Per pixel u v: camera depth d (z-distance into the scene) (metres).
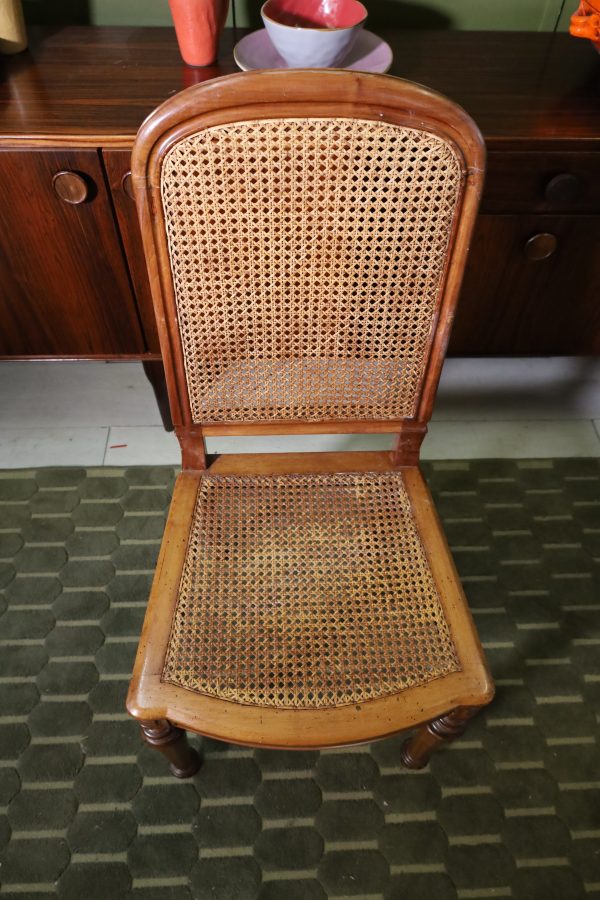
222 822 1.04
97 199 1.02
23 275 1.13
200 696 0.74
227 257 0.74
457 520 1.41
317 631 0.79
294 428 0.93
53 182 0.99
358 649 0.78
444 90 1.10
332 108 0.64
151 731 0.80
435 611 0.81
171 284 0.75
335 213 0.71
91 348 1.28
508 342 1.34
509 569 1.34
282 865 1.00
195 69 1.11
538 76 1.16
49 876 0.98
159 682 0.75
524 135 0.99
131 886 0.98
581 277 1.21
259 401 0.88
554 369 1.71
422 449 1.53
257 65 1.06
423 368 0.85
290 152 0.66
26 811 1.04
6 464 1.47
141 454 1.50
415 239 0.73
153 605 0.81
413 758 1.05
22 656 1.19
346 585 0.83
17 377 1.65
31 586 1.28
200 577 0.83
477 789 1.08
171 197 0.69
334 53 1.00
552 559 1.36
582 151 1.01
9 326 1.22
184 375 0.84
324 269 0.76
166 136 0.65
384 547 0.87
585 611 1.29
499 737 1.13
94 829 1.02
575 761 1.11
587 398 1.65
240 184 0.68
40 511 1.39
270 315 0.79
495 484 1.47
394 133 0.65
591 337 1.33
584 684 1.19
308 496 0.92
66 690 1.16
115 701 1.15
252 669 0.76
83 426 1.54
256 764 1.09
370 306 0.79
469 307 1.26
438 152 0.67
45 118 0.97
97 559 1.33
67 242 1.08
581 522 1.42
